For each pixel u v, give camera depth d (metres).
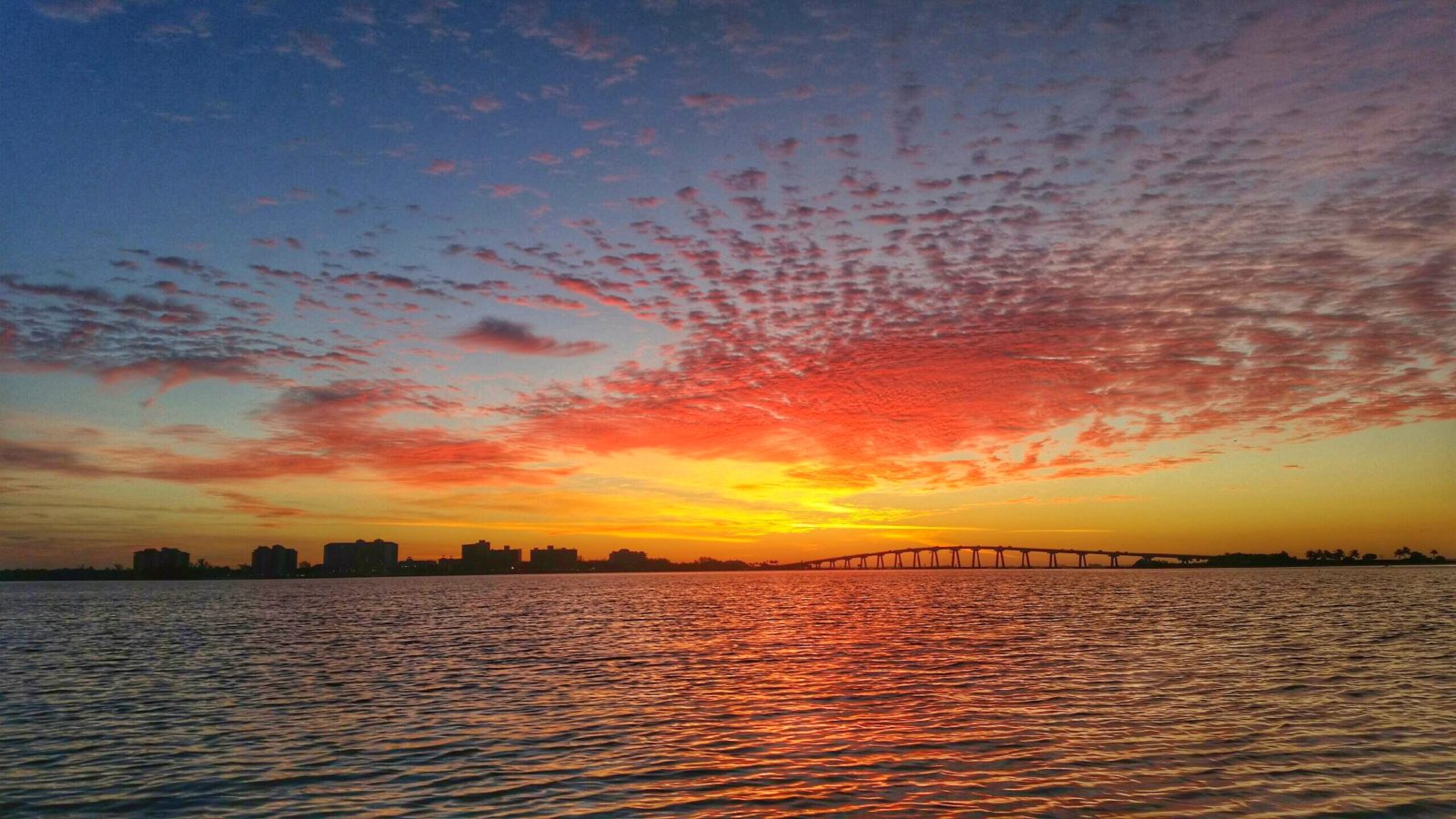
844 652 52.78
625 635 68.88
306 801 21.62
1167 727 27.95
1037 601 120.44
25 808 21.52
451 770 24.27
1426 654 45.88
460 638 67.56
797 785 22.20
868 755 25.17
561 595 173.62
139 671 47.38
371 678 43.16
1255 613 82.31
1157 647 51.72
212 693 38.62
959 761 24.30
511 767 24.44
